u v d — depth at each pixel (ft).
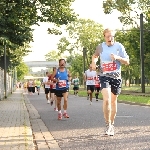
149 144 25.17
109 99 28.78
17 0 109.60
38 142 27.20
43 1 117.91
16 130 32.65
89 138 28.55
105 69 28.86
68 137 29.50
